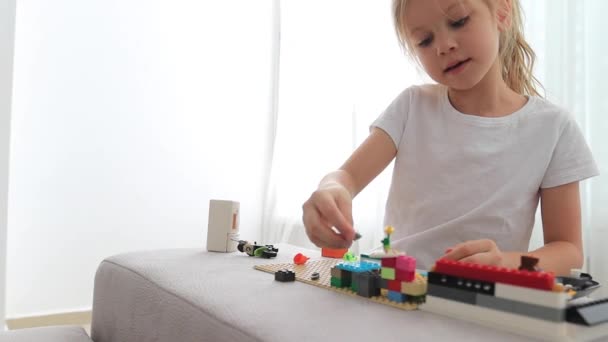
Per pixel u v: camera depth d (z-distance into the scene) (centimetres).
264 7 267
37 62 204
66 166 210
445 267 49
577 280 54
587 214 136
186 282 64
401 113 98
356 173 93
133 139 226
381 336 42
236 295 57
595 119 135
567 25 139
